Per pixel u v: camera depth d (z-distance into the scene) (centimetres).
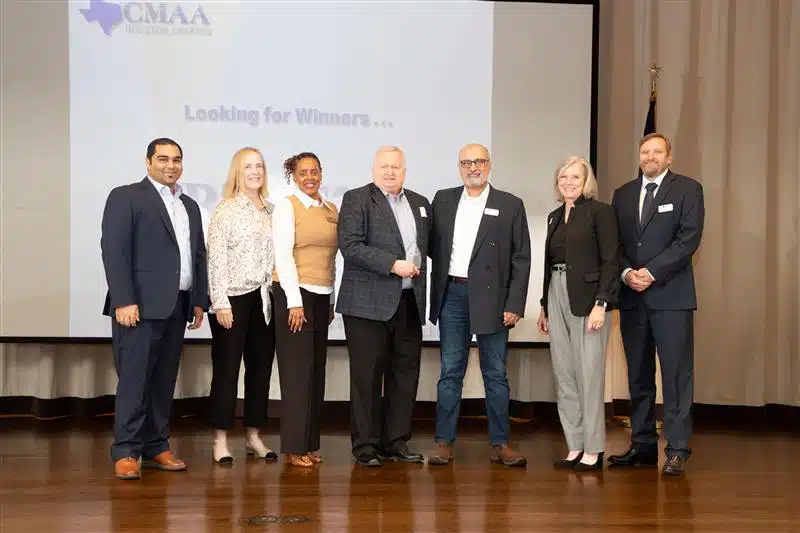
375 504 382
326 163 581
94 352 594
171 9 574
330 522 354
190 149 576
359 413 458
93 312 573
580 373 452
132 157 573
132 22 572
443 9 582
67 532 339
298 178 457
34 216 570
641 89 613
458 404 469
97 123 571
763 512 376
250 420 472
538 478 435
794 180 606
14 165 569
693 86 610
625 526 353
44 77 570
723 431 577
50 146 570
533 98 584
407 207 460
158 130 574
